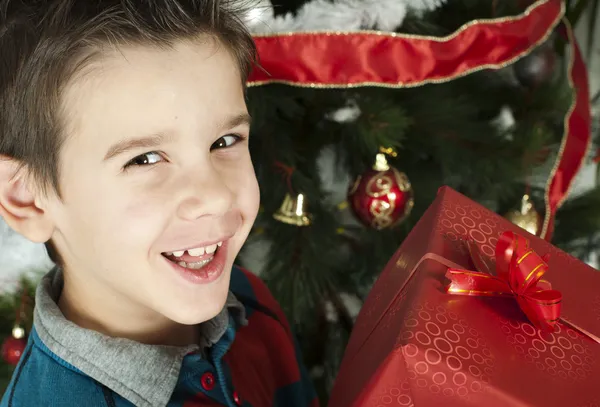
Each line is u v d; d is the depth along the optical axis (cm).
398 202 99
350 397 55
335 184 122
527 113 116
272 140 105
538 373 50
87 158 50
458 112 110
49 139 51
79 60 48
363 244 121
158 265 54
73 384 55
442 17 105
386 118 100
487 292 56
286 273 108
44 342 57
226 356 71
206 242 54
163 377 58
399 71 91
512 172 112
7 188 55
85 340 55
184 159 51
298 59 88
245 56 60
